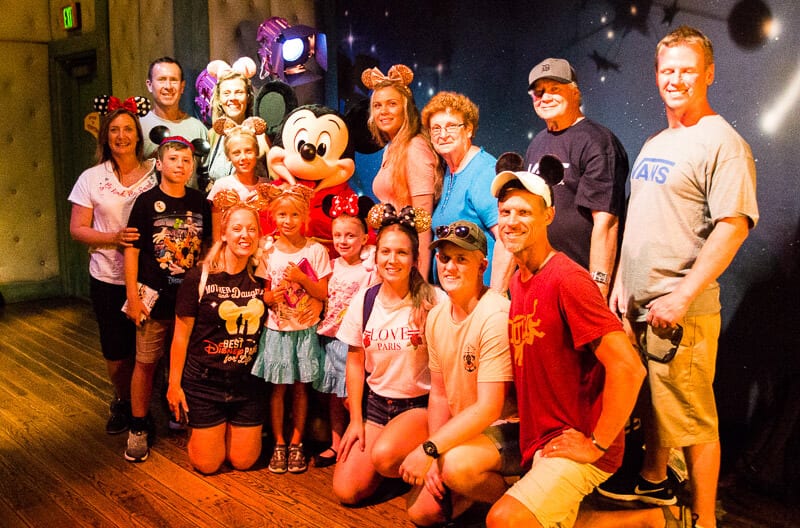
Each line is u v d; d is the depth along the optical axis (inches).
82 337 207.8
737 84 124.3
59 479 123.3
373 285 116.3
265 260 123.6
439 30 166.4
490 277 118.3
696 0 126.3
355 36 188.7
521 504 85.1
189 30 187.2
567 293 83.4
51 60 243.1
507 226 86.4
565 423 87.8
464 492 99.5
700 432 98.0
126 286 129.8
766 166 123.0
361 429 115.0
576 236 112.3
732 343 130.2
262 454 132.7
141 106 145.2
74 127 247.1
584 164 110.0
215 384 121.0
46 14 241.8
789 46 117.6
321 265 125.6
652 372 99.0
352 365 116.1
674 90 94.6
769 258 124.3
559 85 111.0
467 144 120.0
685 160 94.7
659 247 97.6
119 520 109.9
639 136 135.9
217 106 156.4
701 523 99.4
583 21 140.6
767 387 126.2
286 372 121.4
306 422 132.6
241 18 186.9
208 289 119.7
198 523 108.9
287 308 122.3
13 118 240.4
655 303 95.2
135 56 205.8
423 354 111.0
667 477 106.3
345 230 122.1
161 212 130.5
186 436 140.6
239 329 120.0
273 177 143.5
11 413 152.4
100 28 219.1
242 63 162.4
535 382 88.6
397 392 112.7
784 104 119.4
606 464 87.7
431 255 126.6
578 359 86.3
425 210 115.6
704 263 92.0
